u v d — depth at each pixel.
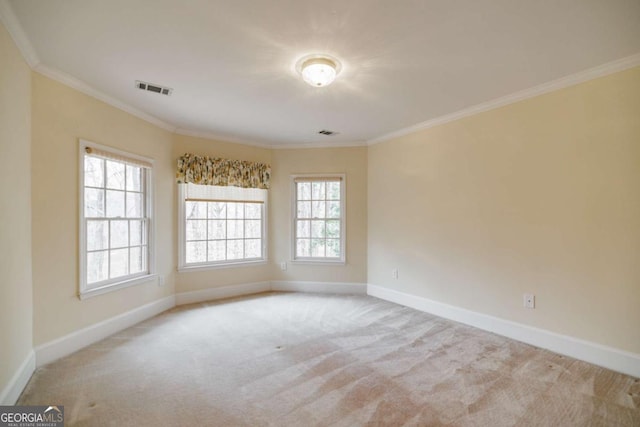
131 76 2.63
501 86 2.82
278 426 1.76
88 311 2.86
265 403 1.97
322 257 4.89
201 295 4.32
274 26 1.95
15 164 2.02
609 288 2.43
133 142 3.39
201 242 4.37
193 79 2.67
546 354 2.67
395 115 3.60
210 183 4.28
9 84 1.92
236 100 3.14
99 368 2.41
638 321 2.30
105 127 3.04
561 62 2.39
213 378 2.27
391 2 1.72
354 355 2.65
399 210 4.23
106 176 3.14
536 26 1.94
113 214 3.22
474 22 1.90
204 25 1.93
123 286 3.23
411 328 3.29
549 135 2.77
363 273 4.74
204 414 1.86
